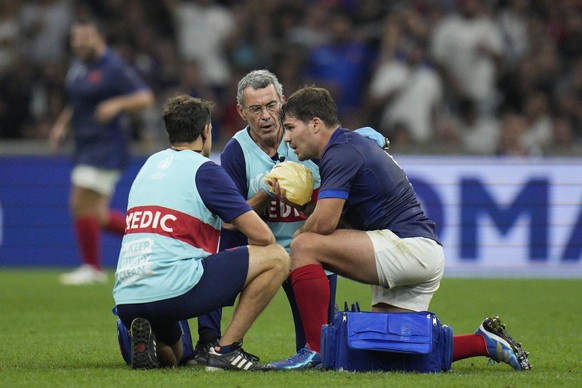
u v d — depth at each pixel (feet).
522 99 206.08
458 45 204.85
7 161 172.35
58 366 75.10
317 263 71.92
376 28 209.87
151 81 198.90
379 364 69.67
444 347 70.08
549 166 167.22
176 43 209.15
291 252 72.84
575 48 217.15
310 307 71.77
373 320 68.64
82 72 146.51
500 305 123.13
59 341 91.04
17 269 171.22
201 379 66.28
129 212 71.51
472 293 136.87
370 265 71.10
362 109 202.80
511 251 167.12
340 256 71.41
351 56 204.64
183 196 70.18
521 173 167.63
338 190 70.95
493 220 167.32
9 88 196.75
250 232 70.18
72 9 206.49
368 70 205.77
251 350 86.43
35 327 101.76
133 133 186.50
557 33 217.36
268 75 78.54
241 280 70.13
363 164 71.61
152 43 202.49
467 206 167.73
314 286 71.51
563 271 166.81
